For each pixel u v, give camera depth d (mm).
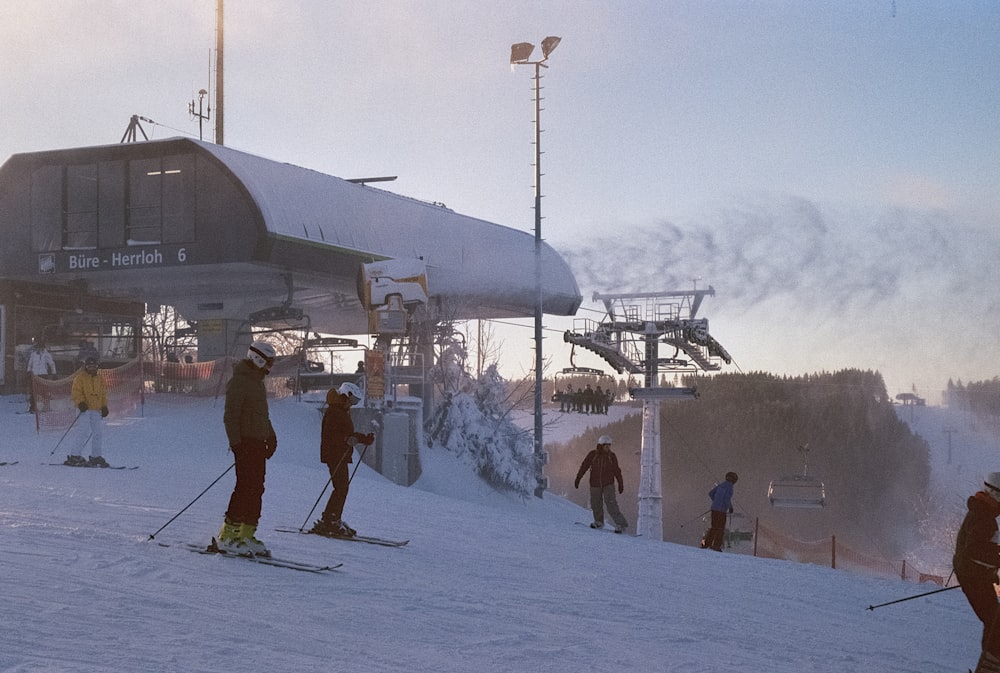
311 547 10375
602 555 13211
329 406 11602
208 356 33406
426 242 34281
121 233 29844
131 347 33812
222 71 47062
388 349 28984
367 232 31797
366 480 20578
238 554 8961
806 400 171375
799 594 11672
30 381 28859
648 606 9312
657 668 6676
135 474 16703
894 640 9141
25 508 11391
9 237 30828
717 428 167875
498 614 7895
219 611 6797
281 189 29359
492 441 33312
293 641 6223
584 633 7559
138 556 8500
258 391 9141
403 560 10273
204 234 28547
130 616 6375
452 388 34219
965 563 7379
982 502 7398
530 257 39000
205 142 28953
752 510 149875
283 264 28516
